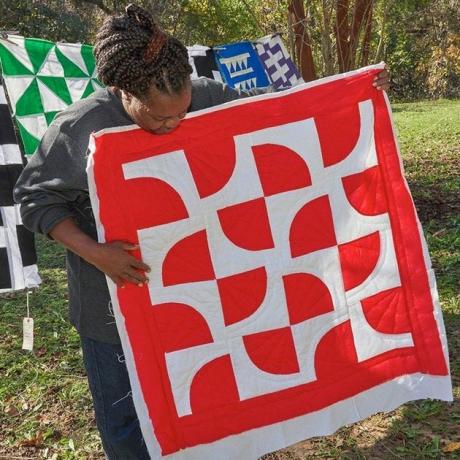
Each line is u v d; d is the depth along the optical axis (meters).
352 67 8.98
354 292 2.89
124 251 2.46
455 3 27.47
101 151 2.43
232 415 2.75
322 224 2.82
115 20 2.23
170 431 2.66
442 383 2.96
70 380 4.37
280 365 2.81
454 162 11.44
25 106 4.42
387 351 2.95
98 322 2.57
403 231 2.91
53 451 3.60
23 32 17.02
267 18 10.41
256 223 2.73
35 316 5.55
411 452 3.27
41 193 2.41
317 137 2.79
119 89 2.29
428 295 2.94
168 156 2.57
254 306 2.75
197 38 19.27
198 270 2.65
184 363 2.66
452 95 28.89
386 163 2.88
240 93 2.82
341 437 3.44
